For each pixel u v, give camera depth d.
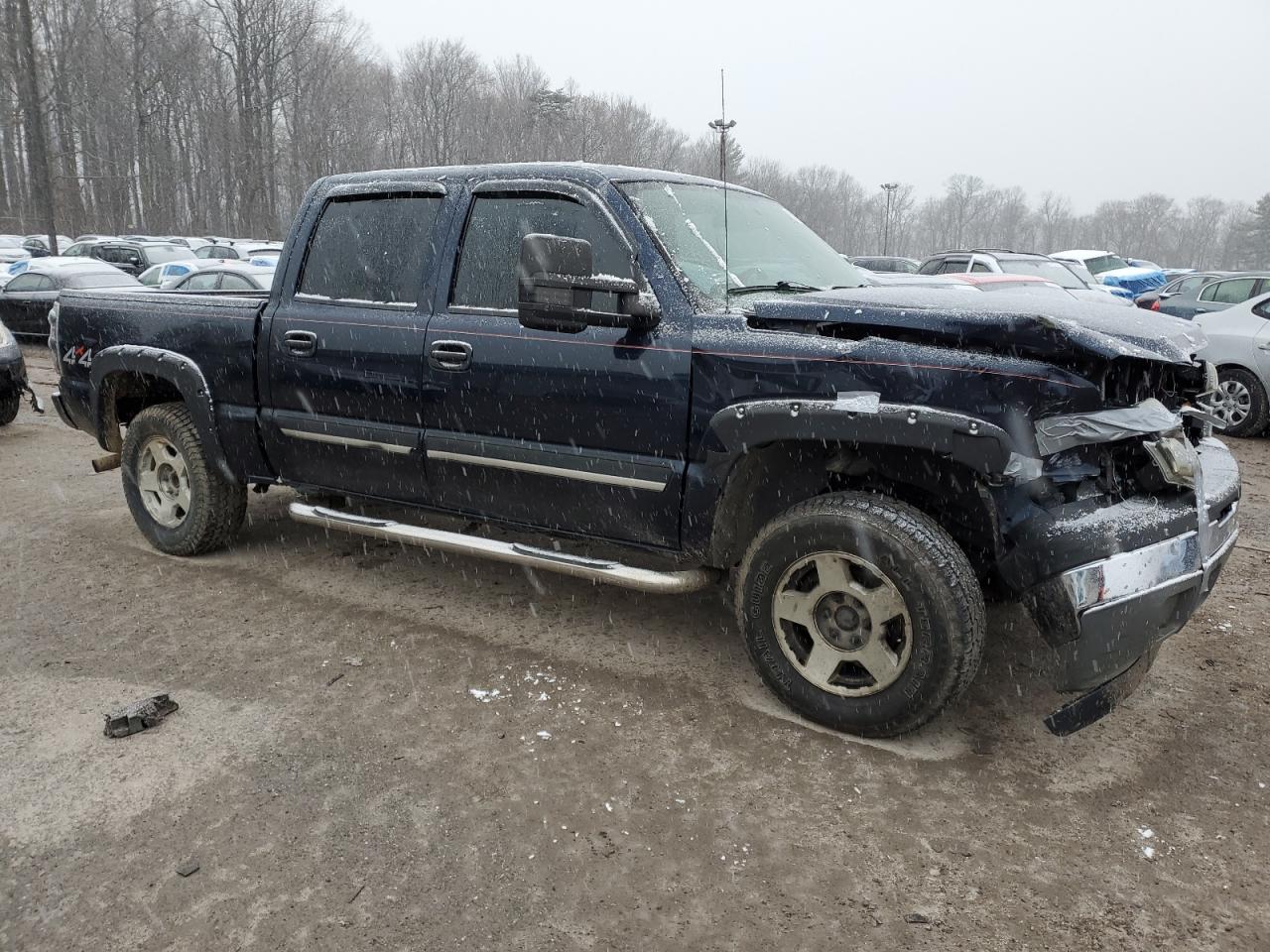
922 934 2.35
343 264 4.29
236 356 4.55
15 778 3.00
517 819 2.80
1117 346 2.81
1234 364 9.10
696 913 2.42
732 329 3.28
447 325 3.86
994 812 2.86
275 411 4.50
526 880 2.54
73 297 5.30
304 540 5.41
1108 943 2.32
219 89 59.12
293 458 4.51
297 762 3.10
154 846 2.67
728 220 3.93
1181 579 2.96
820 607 3.25
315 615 4.34
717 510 3.37
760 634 3.38
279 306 4.44
